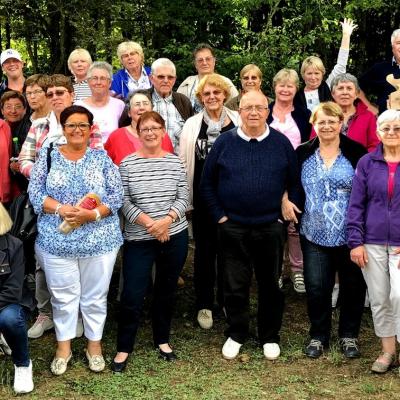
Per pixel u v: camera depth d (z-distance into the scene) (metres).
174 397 3.79
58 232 3.90
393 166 3.90
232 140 4.13
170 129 5.07
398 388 3.87
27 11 10.12
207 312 4.87
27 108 5.02
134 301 4.13
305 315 5.08
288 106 5.17
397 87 5.16
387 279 3.95
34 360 4.27
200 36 9.86
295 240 5.45
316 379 4.02
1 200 4.71
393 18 9.80
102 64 4.90
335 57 9.94
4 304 3.76
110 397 3.80
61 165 3.95
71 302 4.05
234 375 4.09
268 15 9.38
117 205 4.00
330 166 4.18
